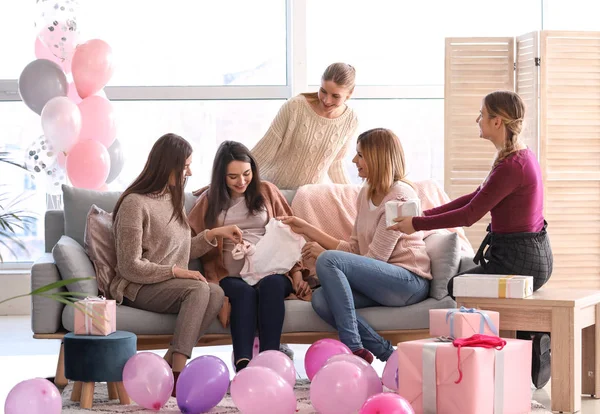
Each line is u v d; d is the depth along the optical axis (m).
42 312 3.28
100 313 3.03
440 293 3.49
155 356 2.96
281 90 5.90
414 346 2.81
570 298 3.07
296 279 3.58
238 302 3.36
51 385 2.74
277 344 3.32
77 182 4.64
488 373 2.76
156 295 3.32
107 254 3.45
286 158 4.23
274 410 2.69
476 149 4.95
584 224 4.93
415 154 6.02
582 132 4.90
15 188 5.84
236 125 5.95
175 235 3.44
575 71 4.88
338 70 3.96
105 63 4.73
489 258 3.37
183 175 3.49
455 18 6.01
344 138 4.24
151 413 2.96
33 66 4.70
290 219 3.72
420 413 2.79
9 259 5.88
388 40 5.98
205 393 2.88
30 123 5.83
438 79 6.01
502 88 4.98
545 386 3.57
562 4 6.02
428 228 3.31
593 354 3.37
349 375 2.76
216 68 5.93
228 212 3.71
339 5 5.95
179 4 5.89
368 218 3.58
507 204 3.31
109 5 5.83
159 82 5.89
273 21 5.95
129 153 5.87
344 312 3.28
